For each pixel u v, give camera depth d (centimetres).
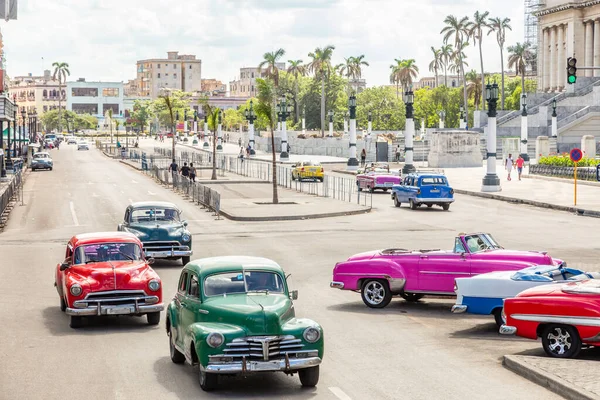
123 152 11119
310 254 3045
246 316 1288
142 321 1912
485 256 1997
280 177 7056
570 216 4428
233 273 1403
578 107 12888
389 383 1342
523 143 9644
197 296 1379
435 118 18250
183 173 6375
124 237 1969
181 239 2773
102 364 1484
